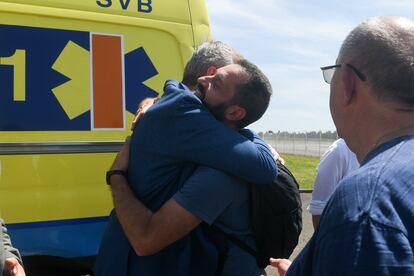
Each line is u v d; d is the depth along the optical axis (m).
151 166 1.93
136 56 3.16
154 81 3.21
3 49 2.78
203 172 1.89
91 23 3.03
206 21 3.45
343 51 1.35
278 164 2.17
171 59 3.28
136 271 1.93
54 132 2.87
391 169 1.17
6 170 2.73
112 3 3.11
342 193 1.18
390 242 1.07
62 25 2.95
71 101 2.93
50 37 2.90
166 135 1.90
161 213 1.86
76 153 2.92
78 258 2.91
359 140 1.33
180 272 1.90
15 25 2.82
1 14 2.79
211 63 2.08
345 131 1.37
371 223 1.10
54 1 2.93
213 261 1.92
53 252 2.84
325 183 3.33
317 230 1.24
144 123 1.95
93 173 2.96
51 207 2.84
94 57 3.02
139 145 1.96
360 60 1.28
